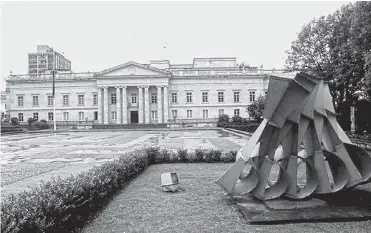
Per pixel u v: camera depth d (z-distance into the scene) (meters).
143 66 66.94
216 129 55.94
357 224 5.81
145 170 12.34
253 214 6.29
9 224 4.18
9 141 32.53
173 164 13.89
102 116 67.81
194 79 69.06
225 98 68.88
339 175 7.21
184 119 67.31
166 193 8.43
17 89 71.50
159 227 5.81
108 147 23.95
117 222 6.12
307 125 7.16
